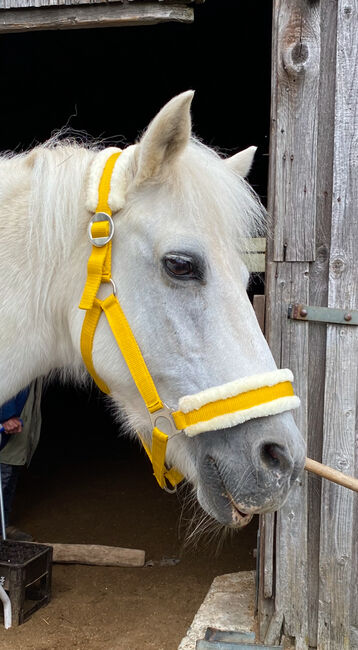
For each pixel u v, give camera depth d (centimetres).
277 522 218
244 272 137
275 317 211
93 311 132
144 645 235
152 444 133
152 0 227
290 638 222
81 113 650
